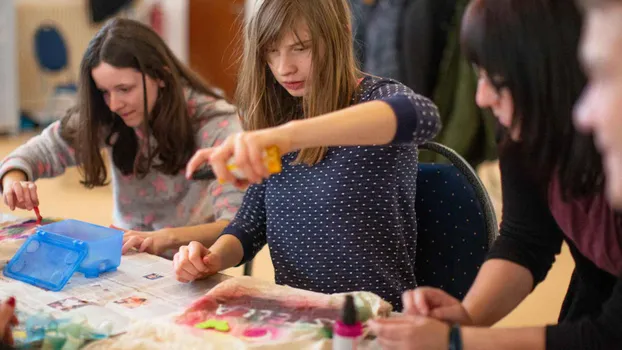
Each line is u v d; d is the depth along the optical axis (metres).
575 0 0.77
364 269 1.27
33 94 5.45
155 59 1.60
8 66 5.04
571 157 0.83
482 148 2.85
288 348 0.87
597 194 0.86
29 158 1.67
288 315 0.96
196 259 1.15
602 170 0.82
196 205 1.69
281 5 1.20
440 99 2.82
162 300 1.06
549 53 0.78
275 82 1.33
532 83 0.80
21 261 1.17
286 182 1.33
